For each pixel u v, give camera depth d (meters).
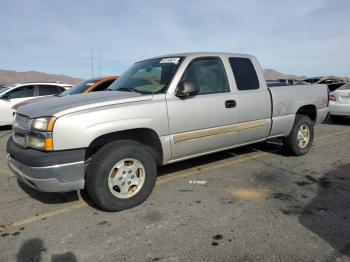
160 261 3.00
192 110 4.54
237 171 5.52
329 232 3.44
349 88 10.89
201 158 6.30
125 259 3.05
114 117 3.86
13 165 3.96
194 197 4.44
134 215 3.94
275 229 3.52
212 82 4.93
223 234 3.44
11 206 4.29
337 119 11.35
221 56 5.16
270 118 5.64
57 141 3.56
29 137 3.73
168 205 4.20
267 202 4.23
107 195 3.89
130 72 5.27
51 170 3.54
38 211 4.12
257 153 6.64
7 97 11.46
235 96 5.09
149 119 4.13
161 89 4.41
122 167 4.00
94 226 3.69
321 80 22.27
